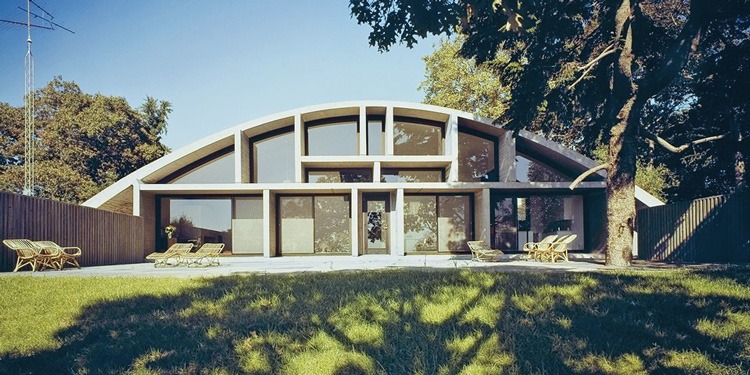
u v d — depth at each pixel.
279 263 16.70
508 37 14.34
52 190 31.42
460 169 22.17
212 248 16.47
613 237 13.19
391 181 22.64
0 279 9.08
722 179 20.23
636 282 7.69
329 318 5.82
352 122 22.69
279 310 6.28
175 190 20.11
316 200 22.25
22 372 4.54
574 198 21.97
